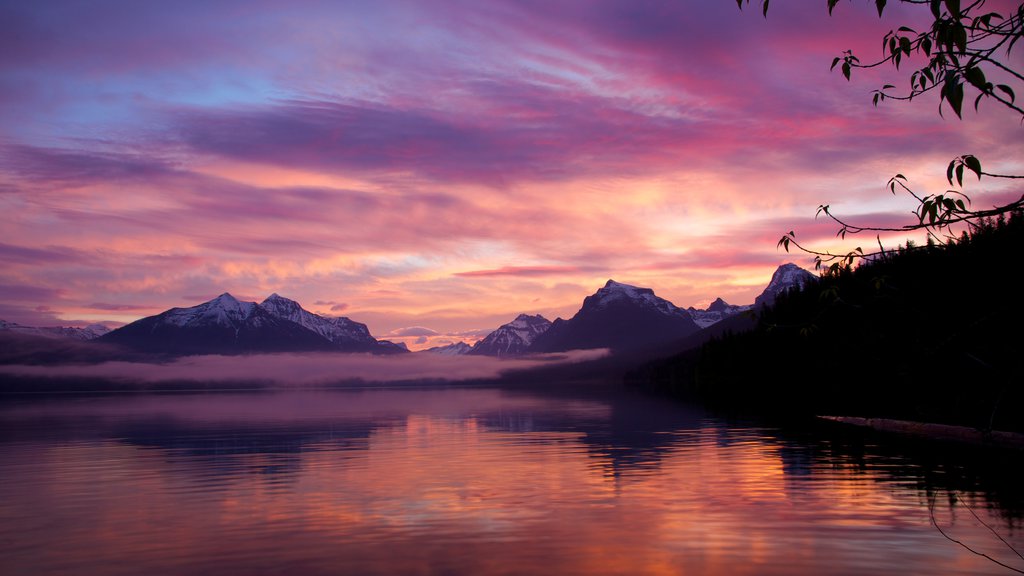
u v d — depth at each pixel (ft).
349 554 44.37
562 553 43.98
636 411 205.77
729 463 82.89
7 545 47.73
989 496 59.06
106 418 214.48
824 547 44.04
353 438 128.06
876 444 102.89
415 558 43.34
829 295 20.24
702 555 42.96
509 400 358.43
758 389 337.72
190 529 51.83
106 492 68.80
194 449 110.52
